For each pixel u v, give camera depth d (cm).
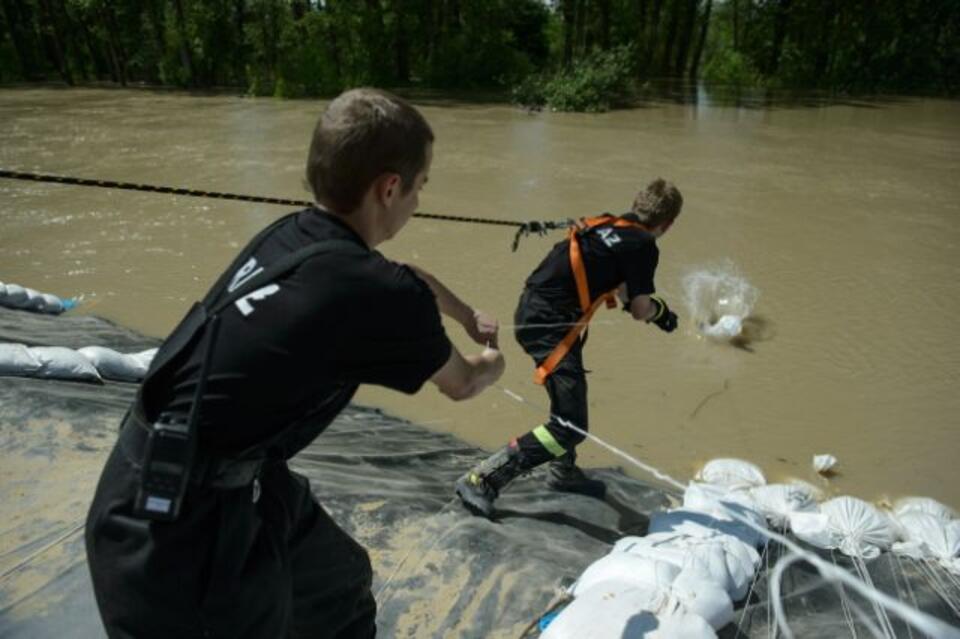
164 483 144
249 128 1814
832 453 474
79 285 759
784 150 1531
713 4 4388
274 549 169
